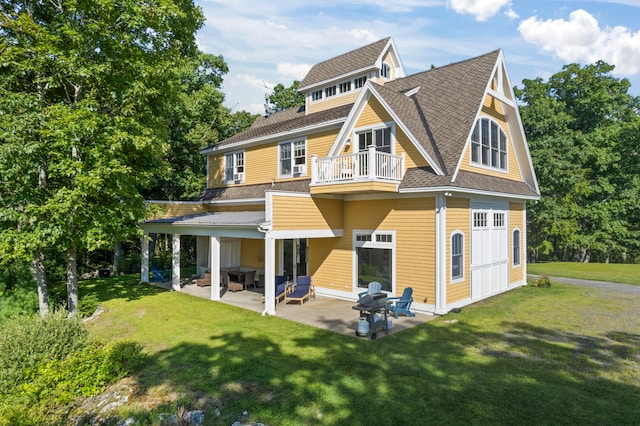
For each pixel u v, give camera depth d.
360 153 13.20
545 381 7.54
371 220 14.83
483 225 15.68
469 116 13.84
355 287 15.35
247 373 8.10
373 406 6.65
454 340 10.12
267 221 13.00
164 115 17.52
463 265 14.18
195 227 16.45
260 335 10.67
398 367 8.30
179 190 30.00
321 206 14.87
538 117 30.91
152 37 14.53
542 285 18.34
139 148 13.64
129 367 8.36
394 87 18.83
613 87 34.25
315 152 17.94
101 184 12.54
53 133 11.61
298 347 9.65
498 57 15.60
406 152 14.12
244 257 20.86
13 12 12.72
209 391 7.41
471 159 15.06
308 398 6.99
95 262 28.14
